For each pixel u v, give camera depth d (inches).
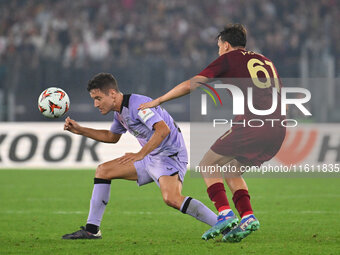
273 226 941.8
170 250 720.3
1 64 2431.1
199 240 805.2
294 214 1084.5
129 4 3437.5
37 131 2097.7
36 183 1628.9
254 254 690.8
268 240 801.6
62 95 803.4
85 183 1628.9
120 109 770.2
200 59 2815.0
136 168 794.8
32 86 2434.8
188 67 2496.3
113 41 3166.8
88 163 2069.4
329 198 1333.7
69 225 969.5
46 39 3127.5
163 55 3134.8
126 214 1099.3
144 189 1536.7
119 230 911.7
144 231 901.2
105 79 762.8
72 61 2637.8
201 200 1339.8
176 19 3351.4
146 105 727.1
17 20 3341.5
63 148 2081.7
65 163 2070.6
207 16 3415.4
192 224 976.3
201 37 3284.9
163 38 3235.7
